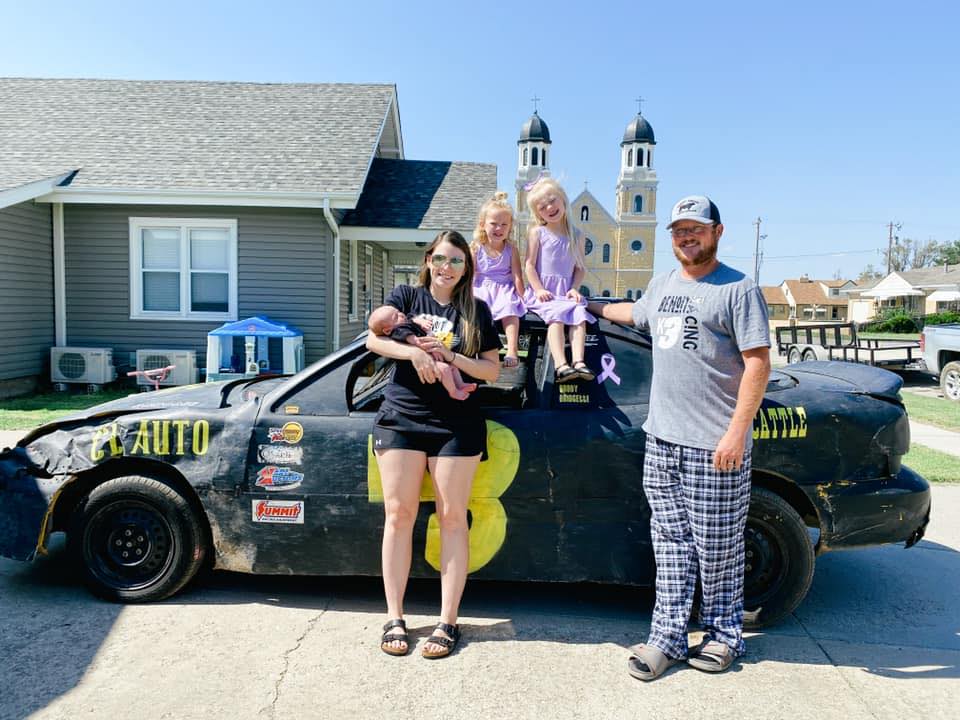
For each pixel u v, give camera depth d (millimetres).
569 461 3418
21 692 2826
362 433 3500
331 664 3098
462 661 3152
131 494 3566
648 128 73875
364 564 3529
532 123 77000
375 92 15672
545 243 3850
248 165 12492
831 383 3869
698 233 3004
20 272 11359
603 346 3609
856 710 2840
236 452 3527
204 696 2826
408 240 13352
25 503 3605
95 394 11539
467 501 3270
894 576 4367
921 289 61688
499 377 3619
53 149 12641
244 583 3986
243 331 11172
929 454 7773
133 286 12289
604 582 3492
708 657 3119
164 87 15414
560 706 2818
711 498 3082
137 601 3650
